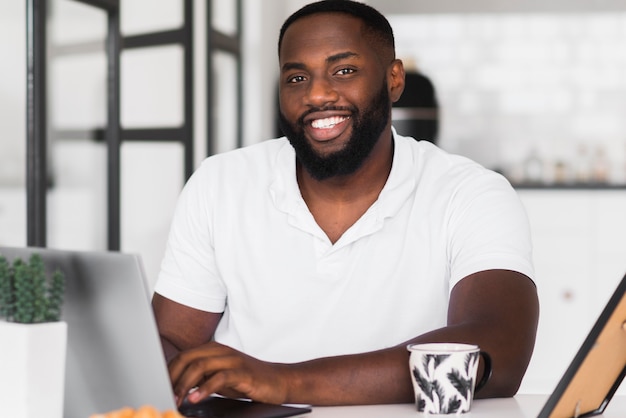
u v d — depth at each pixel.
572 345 5.34
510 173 6.26
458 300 1.63
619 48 6.27
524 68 6.36
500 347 1.49
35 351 1.12
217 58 5.41
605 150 6.26
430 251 1.76
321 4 1.75
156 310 1.86
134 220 4.07
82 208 3.63
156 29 4.32
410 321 1.75
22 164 3.25
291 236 1.79
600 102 6.29
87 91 3.66
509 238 1.69
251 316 1.80
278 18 6.12
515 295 1.59
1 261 1.14
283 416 1.29
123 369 1.17
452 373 1.32
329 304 1.75
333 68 1.70
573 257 5.39
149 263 4.25
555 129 6.33
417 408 1.34
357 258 1.76
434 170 1.84
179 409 1.32
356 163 1.73
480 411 1.35
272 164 1.88
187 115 4.68
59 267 1.18
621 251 5.38
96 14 3.74
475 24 6.38
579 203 5.40
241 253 1.81
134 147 4.08
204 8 4.88
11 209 3.20
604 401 1.37
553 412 1.19
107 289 1.14
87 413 1.23
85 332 1.18
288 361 1.76
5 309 1.15
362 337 1.75
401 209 1.78
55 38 3.42
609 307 1.16
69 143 3.52
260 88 5.80
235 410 1.31
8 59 3.16
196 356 1.33
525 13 6.34
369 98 1.72
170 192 4.52
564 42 6.31
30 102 3.26
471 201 1.76
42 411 1.13
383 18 1.79
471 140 6.40
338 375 1.39
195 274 1.86
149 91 4.24
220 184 1.87
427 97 6.18
